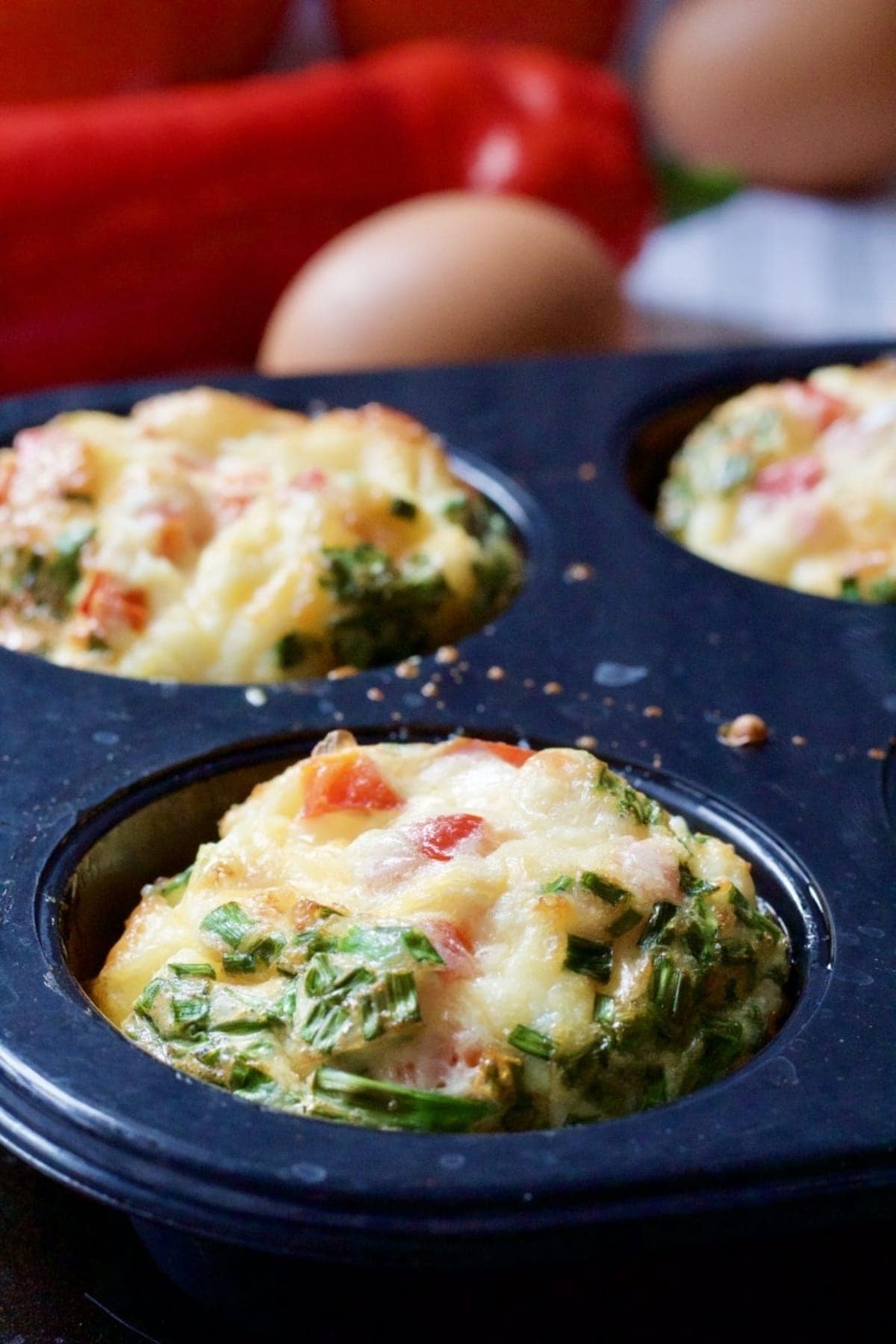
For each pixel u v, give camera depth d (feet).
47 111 1.78
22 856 0.91
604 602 1.09
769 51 2.14
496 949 0.85
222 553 1.08
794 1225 0.77
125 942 0.89
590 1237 0.76
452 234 1.59
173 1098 0.79
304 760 0.95
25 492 1.11
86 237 1.71
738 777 0.97
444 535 1.11
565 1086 0.83
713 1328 0.81
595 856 0.87
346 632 1.07
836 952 0.88
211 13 2.04
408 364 1.55
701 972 0.85
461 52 1.96
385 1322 0.80
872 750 0.99
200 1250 0.80
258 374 1.31
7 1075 0.80
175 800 0.97
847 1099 0.80
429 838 0.88
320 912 0.86
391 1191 0.76
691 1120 0.79
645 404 1.28
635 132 2.00
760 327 1.98
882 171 2.27
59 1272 0.85
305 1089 0.82
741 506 1.22
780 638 1.07
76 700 1.01
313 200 1.82
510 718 1.01
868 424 1.23
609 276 1.65
